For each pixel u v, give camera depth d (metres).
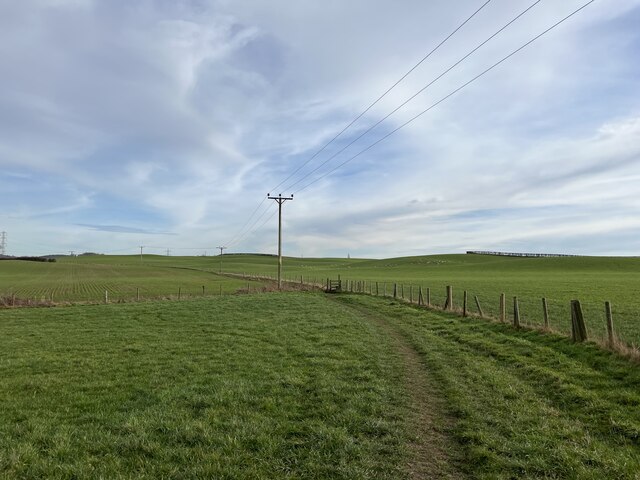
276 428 9.41
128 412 10.78
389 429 9.37
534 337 18.45
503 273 103.88
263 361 16.14
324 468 7.68
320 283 78.75
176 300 42.59
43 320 29.59
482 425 9.53
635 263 114.44
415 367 15.16
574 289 50.66
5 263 147.12
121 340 21.38
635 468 7.49
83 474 7.44
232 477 7.36
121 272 125.06
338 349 18.09
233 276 106.25
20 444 8.56
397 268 148.12
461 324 23.66
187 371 14.92
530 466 7.73
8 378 14.48
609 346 14.79
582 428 9.38
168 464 7.79
